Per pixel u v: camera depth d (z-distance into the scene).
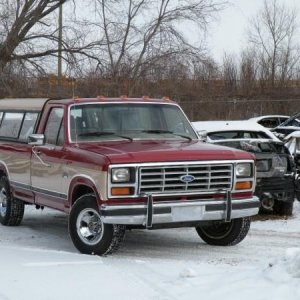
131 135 8.55
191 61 26.19
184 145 8.02
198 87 30.47
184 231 9.77
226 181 7.71
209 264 7.04
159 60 25.75
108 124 8.56
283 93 35.69
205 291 5.57
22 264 6.89
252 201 7.88
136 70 25.45
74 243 7.79
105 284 6.00
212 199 7.64
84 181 7.69
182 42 25.89
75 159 7.93
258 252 8.06
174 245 8.59
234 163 7.73
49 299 5.57
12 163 9.98
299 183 10.80
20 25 22.84
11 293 5.76
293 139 12.54
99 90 24.56
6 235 9.55
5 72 22.94
